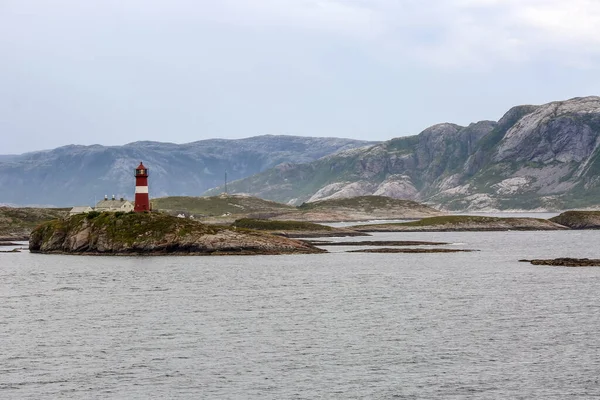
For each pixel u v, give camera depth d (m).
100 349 100.06
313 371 89.12
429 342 103.38
